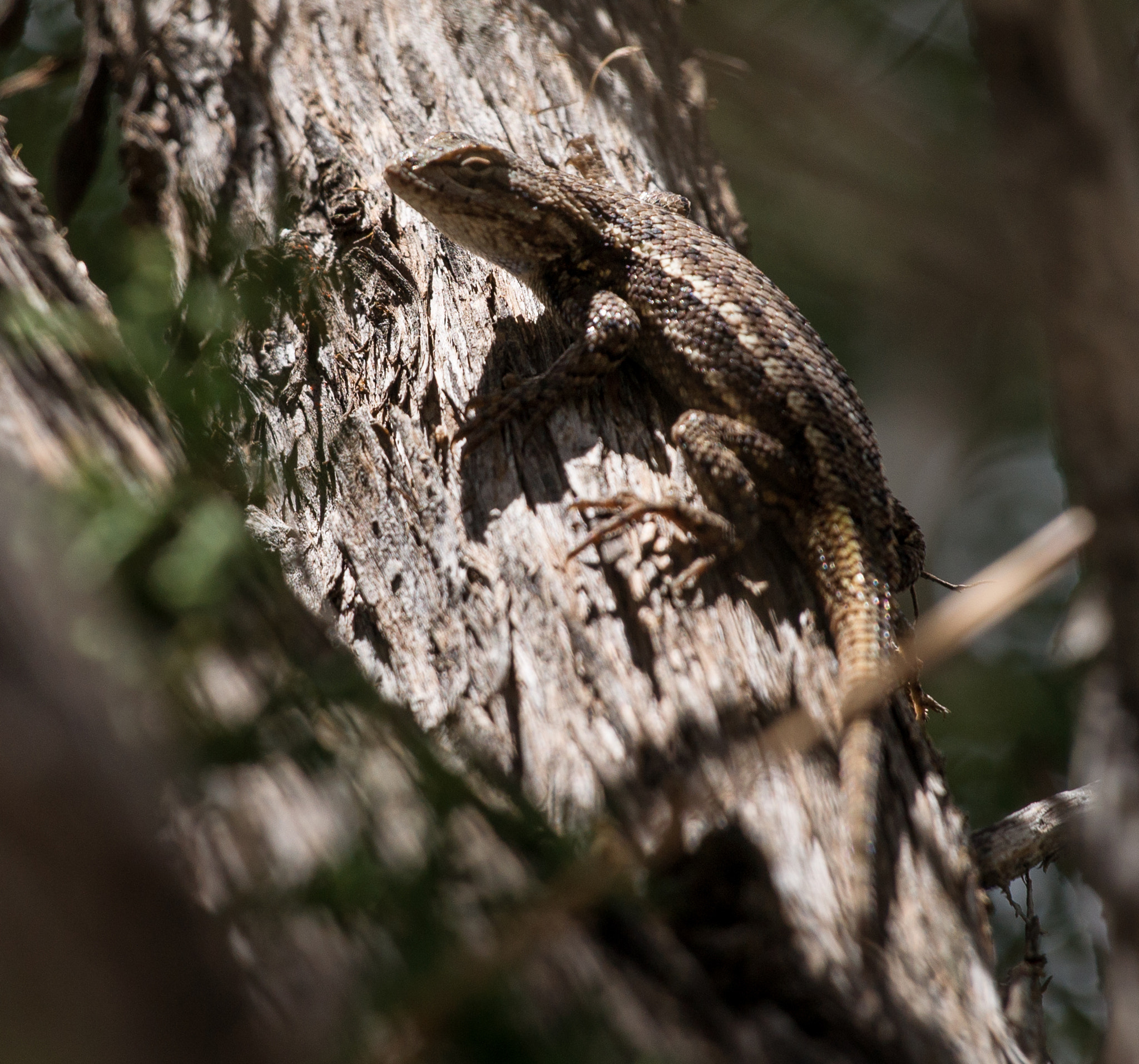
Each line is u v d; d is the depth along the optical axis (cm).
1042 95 371
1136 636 380
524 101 884
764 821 452
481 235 728
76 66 1073
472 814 382
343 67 886
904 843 481
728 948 391
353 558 582
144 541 338
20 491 312
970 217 527
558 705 504
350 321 702
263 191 806
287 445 633
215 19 936
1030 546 381
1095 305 360
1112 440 360
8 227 445
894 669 429
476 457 622
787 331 677
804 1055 367
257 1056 275
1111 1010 385
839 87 612
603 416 657
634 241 710
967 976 438
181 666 320
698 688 507
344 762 357
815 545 618
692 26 784
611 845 397
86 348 403
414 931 322
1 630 262
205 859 311
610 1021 335
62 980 245
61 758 252
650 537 573
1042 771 864
